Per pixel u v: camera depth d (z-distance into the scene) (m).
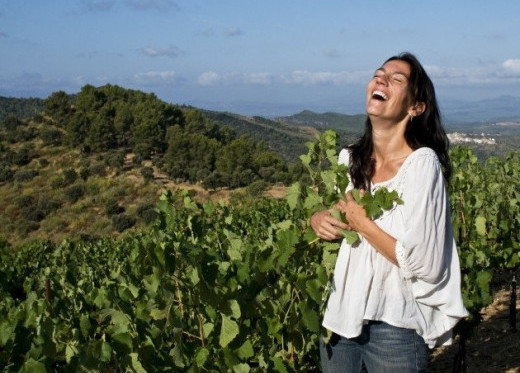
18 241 61.53
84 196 70.19
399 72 2.39
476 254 5.63
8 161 80.88
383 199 2.25
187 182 75.56
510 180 8.00
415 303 2.35
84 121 86.75
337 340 2.52
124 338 2.96
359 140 2.61
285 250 3.20
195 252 2.72
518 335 5.66
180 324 2.83
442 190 2.30
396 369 2.35
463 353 4.77
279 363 3.30
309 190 3.04
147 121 86.25
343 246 2.49
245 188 70.31
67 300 4.91
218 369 3.12
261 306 3.31
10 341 2.98
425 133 2.46
